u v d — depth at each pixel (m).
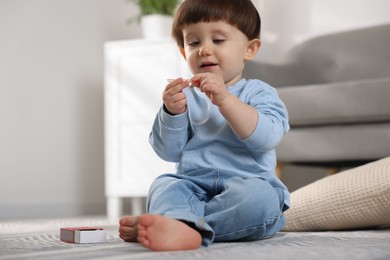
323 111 2.12
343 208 1.47
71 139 3.21
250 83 1.30
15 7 3.05
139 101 2.96
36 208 3.04
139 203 3.05
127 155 2.98
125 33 3.51
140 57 2.96
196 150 1.25
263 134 1.17
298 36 3.14
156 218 0.96
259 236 1.16
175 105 1.19
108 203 3.04
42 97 3.11
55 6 3.20
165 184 1.18
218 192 1.20
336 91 2.10
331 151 2.13
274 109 1.26
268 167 1.24
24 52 3.06
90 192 3.28
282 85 2.77
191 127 1.26
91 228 1.22
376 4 2.97
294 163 2.45
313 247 1.04
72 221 2.45
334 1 3.07
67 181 3.18
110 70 3.03
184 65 2.86
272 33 3.20
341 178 1.53
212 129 1.24
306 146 2.18
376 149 2.04
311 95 2.14
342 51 2.87
